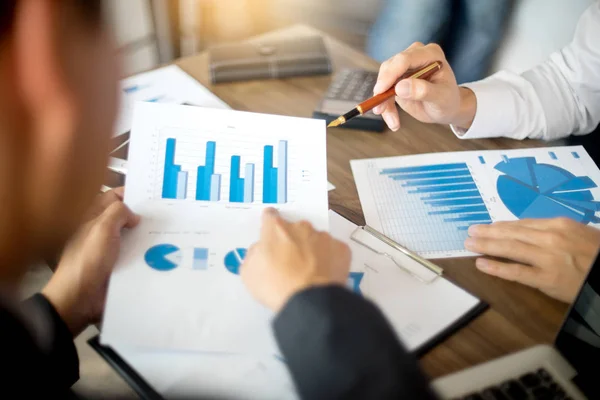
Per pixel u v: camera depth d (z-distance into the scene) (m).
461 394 0.47
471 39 1.69
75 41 0.25
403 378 0.37
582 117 0.86
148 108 0.64
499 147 0.79
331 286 0.42
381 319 0.41
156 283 0.52
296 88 0.89
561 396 0.47
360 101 0.84
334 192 0.70
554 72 0.89
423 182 0.72
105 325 0.49
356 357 0.38
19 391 0.36
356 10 1.86
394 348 0.39
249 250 0.51
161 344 0.48
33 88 0.25
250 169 0.62
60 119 0.26
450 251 0.63
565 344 0.51
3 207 0.27
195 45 1.81
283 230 0.50
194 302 0.51
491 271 0.59
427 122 0.83
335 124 0.72
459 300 0.56
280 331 0.41
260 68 0.90
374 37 1.72
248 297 0.52
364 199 0.69
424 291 0.57
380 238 0.62
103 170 0.31
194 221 0.58
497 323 0.54
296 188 0.61
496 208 0.69
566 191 0.71
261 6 1.89
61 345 0.49
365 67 0.95
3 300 0.33
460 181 0.72
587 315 0.49
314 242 0.50
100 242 0.53
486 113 0.80
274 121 0.66
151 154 0.62
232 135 0.64
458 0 1.63
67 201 0.30
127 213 0.56
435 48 0.79
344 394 0.37
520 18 1.65
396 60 0.75
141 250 0.55
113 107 0.29
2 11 0.23
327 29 1.88
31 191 0.28
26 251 0.30
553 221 0.63
